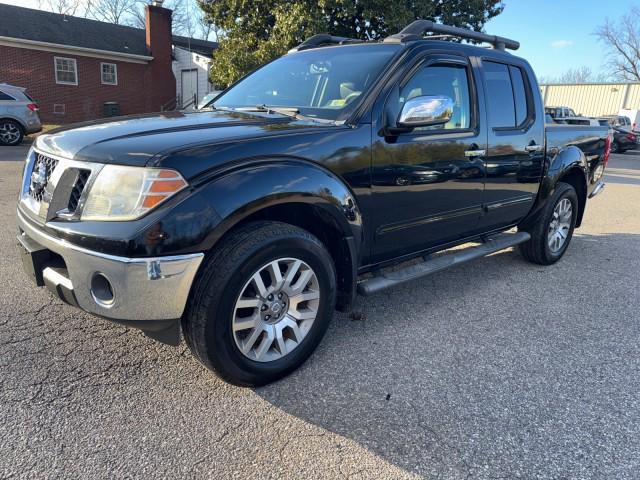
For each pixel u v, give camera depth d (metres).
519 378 2.87
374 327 3.48
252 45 16.50
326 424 2.40
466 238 4.06
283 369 2.73
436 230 3.61
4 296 3.68
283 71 3.79
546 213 4.76
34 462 2.07
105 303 2.29
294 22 14.29
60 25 23.92
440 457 2.20
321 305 2.83
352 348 3.16
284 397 2.61
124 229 2.18
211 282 2.36
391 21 14.23
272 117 3.02
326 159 2.74
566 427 2.43
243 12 16.14
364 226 3.04
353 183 2.88
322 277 2.79
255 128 2.68
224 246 2.41
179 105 28.19
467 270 4.86
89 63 23.55
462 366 2.98
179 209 2.21
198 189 2.27
